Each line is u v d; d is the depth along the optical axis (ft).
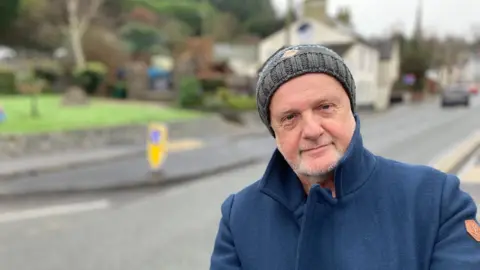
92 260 18.61
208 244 20.30
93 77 101.55
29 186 32.86
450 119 81.20
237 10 247.50
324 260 4.24
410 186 4.33
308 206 4.26
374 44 146.30
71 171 38.68
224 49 177.88
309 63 4.28
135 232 22.41
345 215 4.27
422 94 168.14
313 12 127.95
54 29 139.03
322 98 4.27
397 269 4.07
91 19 144.66
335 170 4.26
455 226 4.11
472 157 27.58
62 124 53.31
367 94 125.49
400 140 52.75
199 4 236.63
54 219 25.25
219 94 86.84
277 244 4.56
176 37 182.80
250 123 78.23
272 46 129.59
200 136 63.05
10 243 20.98
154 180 35.12
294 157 4.40
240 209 4.95
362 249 4.17
